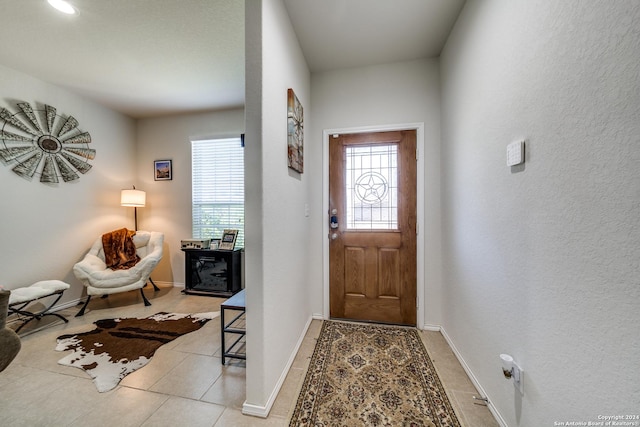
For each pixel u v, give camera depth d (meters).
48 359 1.85
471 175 1.60
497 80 1.29
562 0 0.86
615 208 0.69
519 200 1.12
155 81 2.80
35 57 2.34
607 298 0.72
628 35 0.65
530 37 1.04
